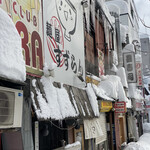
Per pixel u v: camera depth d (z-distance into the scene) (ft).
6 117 11.14
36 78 17.58
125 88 47.19
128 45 57.31
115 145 42.45
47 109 16.12
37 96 15.87
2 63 10.69
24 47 16.56
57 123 22.67
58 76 22.31
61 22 24.32
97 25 40.11
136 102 62.90
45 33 20.39
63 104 18.93
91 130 28.22
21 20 16.62
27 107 14.05
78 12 30.17
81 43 30.01
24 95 13.84
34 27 18.45
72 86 24.29
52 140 21.39
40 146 19.13
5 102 11.13
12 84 11.95
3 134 13.85
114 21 55.36
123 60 54.85
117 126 42.96
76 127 24.73
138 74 66.18
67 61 24.81
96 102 28.60
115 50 52.85
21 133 13.20
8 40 11.65
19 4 16.60
